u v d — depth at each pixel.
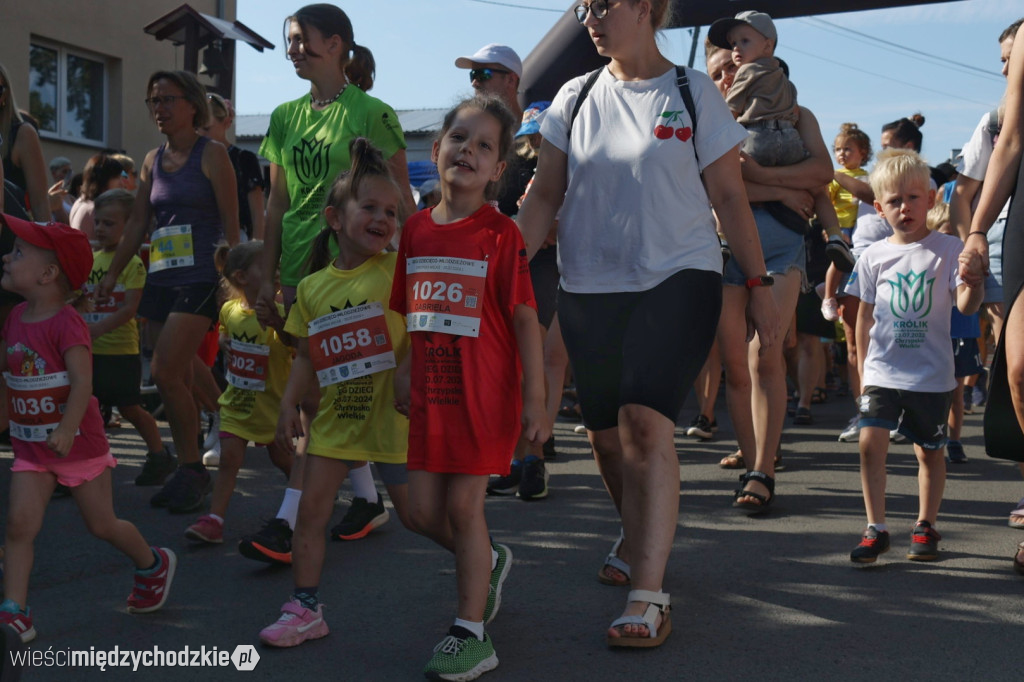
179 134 5.39
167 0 18.83
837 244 5.57
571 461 6.65
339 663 3.12
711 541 4.51
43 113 16.97
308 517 3.37
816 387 10.20
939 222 6.34
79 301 4.32
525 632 3.37
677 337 3.31
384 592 3.81
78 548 4.43
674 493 3.30
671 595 3.74
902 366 4.20
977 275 3.57
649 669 3.04
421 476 3.12
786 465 6.55
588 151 3.48
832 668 3.03
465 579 3.05
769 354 5.02
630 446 3.33
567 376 9.30
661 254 3.37
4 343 3.47
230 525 4.92
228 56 11.61
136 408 5.81
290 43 4.51
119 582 3.96
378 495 4.73
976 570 4.07
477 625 3.04
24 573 3.33
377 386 3.46
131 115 18.28
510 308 3.10
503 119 3.16
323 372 3.47
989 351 10.71
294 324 3.62
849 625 3.42
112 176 8.20
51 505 5.29
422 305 3.12
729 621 3.46
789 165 5.16
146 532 4.75
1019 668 3.02
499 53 5.58
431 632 3.38
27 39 16.27
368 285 3.51
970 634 3.32
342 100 4.51
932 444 4.20
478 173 3.12
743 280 5.08
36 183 4.91
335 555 4.34
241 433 4.61
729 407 5.27
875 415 4.19
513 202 5.54
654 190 3.38
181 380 5.20
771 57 5.36
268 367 4.61
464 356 3.06
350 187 3.55
